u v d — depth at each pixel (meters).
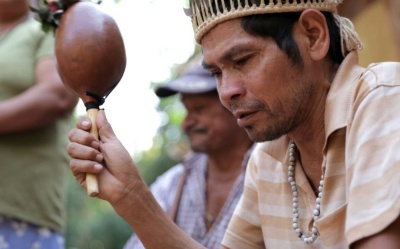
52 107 3.14
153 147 11.10
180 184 3.51
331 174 1.93
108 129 2.02
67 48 2.07
